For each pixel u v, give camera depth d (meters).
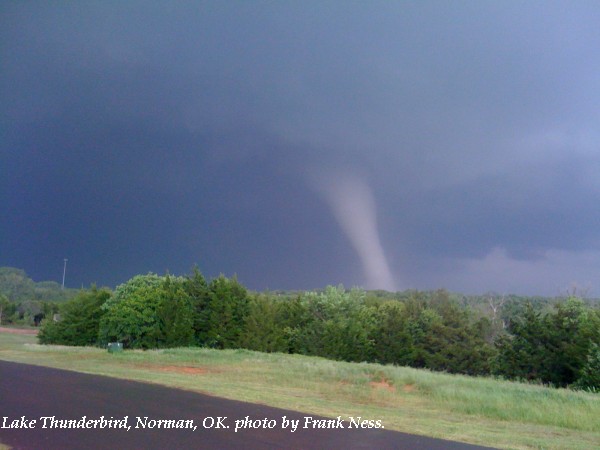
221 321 49.00
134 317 45.59
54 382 17.34
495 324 62.75
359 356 50.66
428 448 10.23
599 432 13.90
